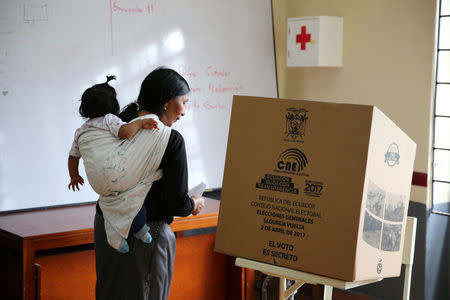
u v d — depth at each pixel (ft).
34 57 8.65
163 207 5.93
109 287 6.11
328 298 6.50
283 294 6.69
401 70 10.22
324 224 4.54
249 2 11.65
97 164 5.74
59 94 8.91
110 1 9.47
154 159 5.76
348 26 11.07
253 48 11.75
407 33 10.07
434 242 10.16
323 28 10.80
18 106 8.49
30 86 8.61
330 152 4.54
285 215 4.72
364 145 4.41
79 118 9.13
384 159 4.66
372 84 10.74
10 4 8.40
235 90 11.42
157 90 5.92
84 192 9.12
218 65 11.10
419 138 10.01
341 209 4.48
